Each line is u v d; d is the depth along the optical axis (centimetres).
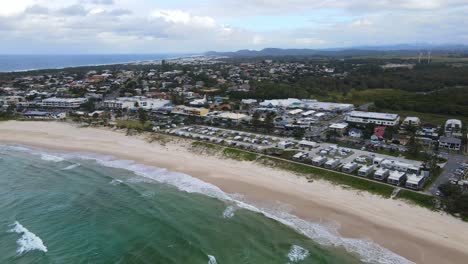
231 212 5634
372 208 5669
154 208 5791
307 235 4919
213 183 6919
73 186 6800
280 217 5456
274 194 6312
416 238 4778
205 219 5394
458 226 5019
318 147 9019
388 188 6197
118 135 10881
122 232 5038
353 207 5728
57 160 8512
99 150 9369
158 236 4916
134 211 5694
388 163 7256
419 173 6831
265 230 5056
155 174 7494
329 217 5422
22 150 9444
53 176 7375
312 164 7550
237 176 7275
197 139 9950
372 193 6153
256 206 5859
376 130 10356
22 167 7975
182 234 4934
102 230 5097
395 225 5125
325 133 10694
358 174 6875
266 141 9506
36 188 6712
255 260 4344
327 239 4816
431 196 5788
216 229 5091
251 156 8275
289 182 6862
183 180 7112
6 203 6028
